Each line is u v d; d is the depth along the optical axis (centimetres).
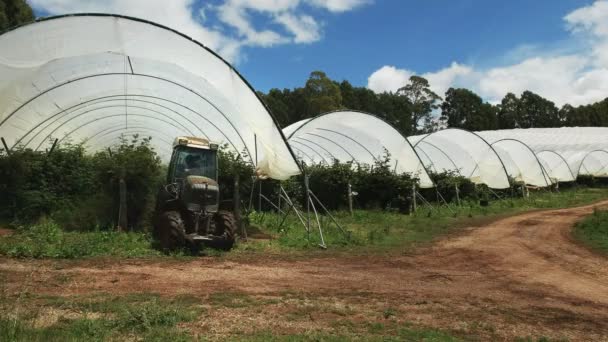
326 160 2575
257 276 871
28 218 1366
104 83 1412
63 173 1509
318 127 2062
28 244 1010
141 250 1055
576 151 4884
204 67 1292
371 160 2448
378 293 794
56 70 1262
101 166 1417
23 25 1074
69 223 1325
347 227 1733
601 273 1042
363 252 1245
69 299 642
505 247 1382
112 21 1143
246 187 1688
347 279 897
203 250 1095
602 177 4841
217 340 515
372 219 1997
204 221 1116
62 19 1098
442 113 11606
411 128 10019
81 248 984
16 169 1391
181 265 929
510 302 780
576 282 954
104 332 511
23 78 1231
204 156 1276
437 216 2220
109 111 1655
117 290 707
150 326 546
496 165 3012
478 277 979
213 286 769
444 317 672
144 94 1515
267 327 575
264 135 1420
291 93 8375
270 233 1485
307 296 743
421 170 2380
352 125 2150
